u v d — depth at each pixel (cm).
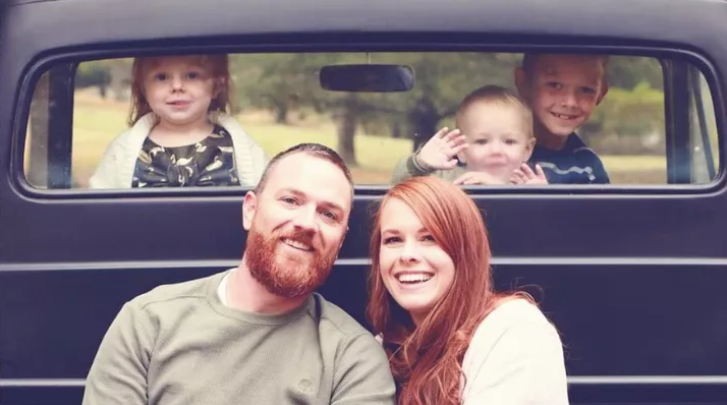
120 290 302
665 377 304
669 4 310
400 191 275
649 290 303
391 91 323
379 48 306
